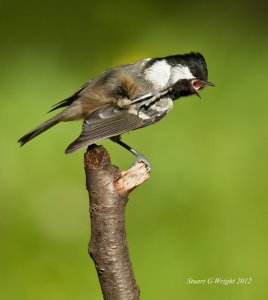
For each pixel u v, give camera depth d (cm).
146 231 1055
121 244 620
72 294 977
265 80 1412
